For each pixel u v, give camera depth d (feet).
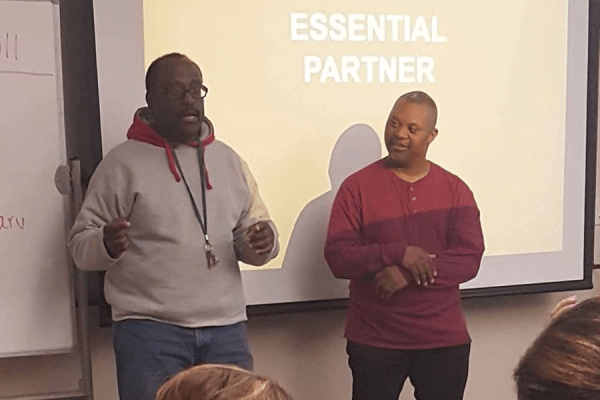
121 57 6.54
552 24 7.97
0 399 6.60
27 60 6.13
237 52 6.94
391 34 7.42
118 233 5.27
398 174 7.25
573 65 8.07
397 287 6.75
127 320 5.63
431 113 7.30
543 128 8.02
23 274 6.27
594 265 8.54
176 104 5.71
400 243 6.97
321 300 7.36
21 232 6.23
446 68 7.64
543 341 3.12
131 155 5.65
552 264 8.19
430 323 6.88
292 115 7.16
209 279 5.68
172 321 5.60
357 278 6.93
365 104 7.38
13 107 6.12
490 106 7.81
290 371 7.55
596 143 8.33
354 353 6.95
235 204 5.89
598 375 2.88
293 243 7.25
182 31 6.73
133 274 5.60
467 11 7.66
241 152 7.04
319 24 7.18
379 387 6.93
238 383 2.88
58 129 6.24
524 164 7.99
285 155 7.18
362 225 7.10
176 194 5.65
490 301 8.24
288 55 7.10
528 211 8.05
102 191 5.62
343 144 7.33
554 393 2.94
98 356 6.91
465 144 7.75
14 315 6.28
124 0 6.51
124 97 6.58
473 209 7.38
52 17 6.17
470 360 8.21
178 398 2.83
